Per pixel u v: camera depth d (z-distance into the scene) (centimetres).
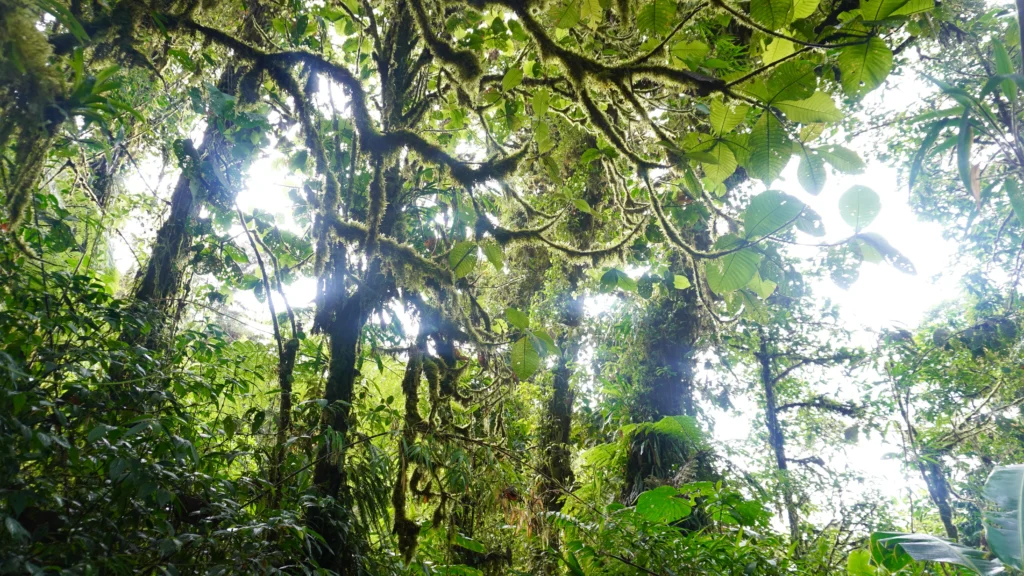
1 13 146
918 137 720
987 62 508
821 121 154
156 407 229
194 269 366
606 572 338
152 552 197
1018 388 770
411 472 351
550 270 548
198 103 284
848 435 980
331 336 299
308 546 225
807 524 558
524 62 314
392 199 330
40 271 233
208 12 285
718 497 377
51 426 198
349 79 275
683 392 651
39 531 175
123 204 402
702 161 167
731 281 172
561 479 595
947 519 814
